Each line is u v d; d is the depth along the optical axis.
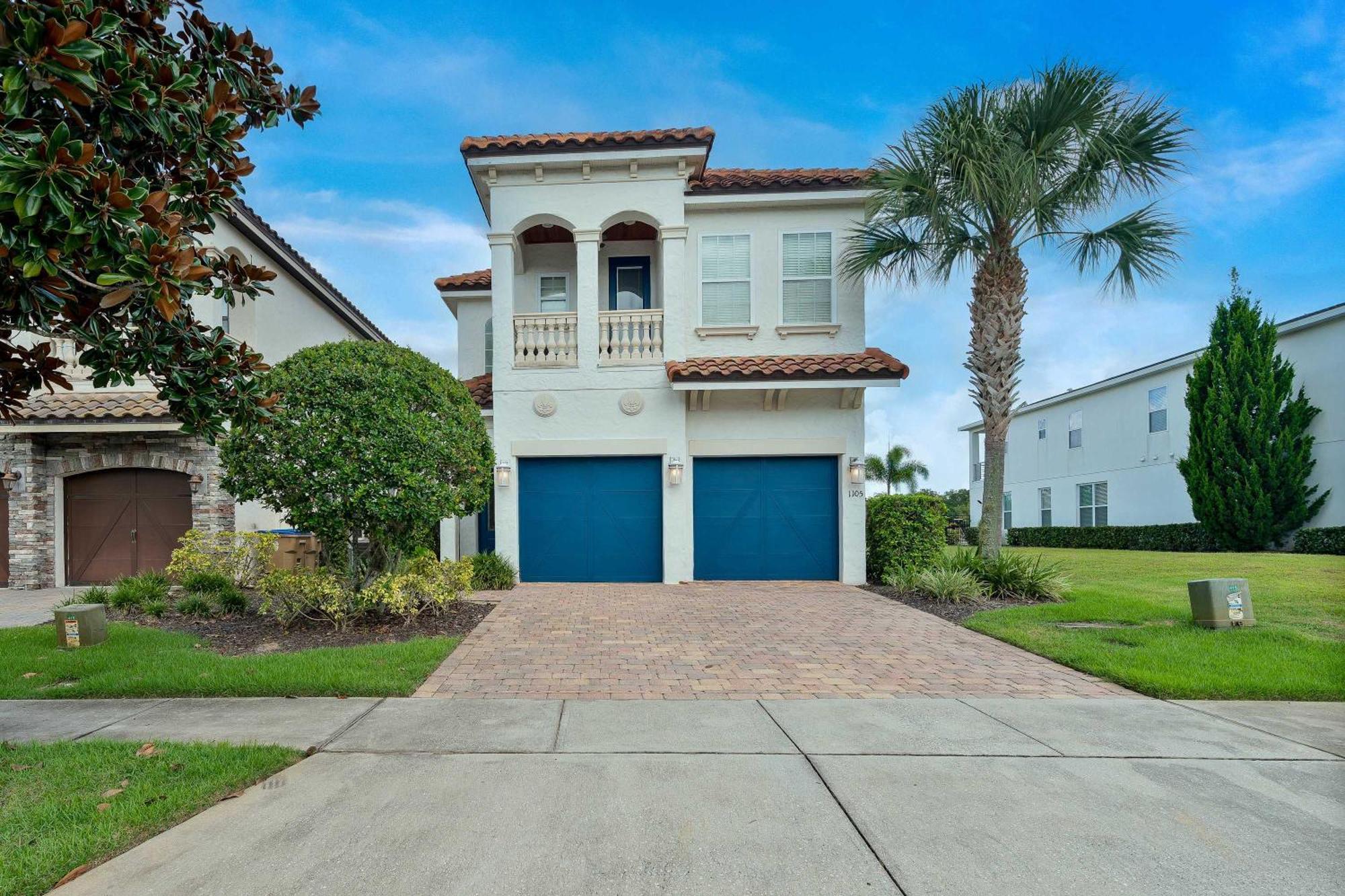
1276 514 17.72
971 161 10.16
